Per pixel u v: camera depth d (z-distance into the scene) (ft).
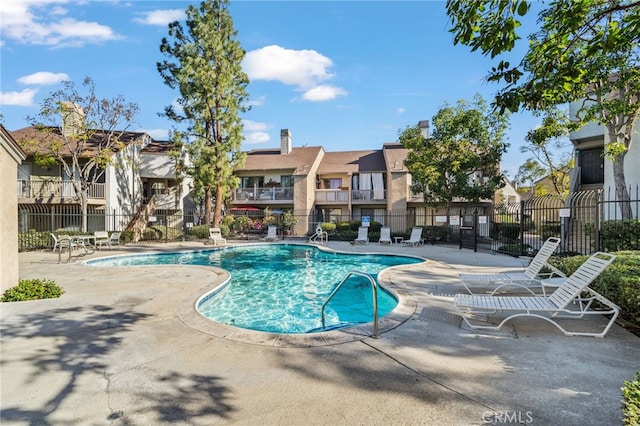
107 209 70.69
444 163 62.18
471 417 8.55
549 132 40.19
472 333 14.94
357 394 9.78
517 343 13.66
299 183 86.63
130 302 20.39
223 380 10.69
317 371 11.28
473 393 9.75
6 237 21.66
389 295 23.90
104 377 10.89
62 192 68.08
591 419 8.38
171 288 24.35
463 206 81.30
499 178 63.05
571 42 10.39
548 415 8.58
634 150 43.50
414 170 63.93
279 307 25.48
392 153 89.40
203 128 69.72
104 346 13.51
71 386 10.29
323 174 92.02
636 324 15.38
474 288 24.25
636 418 6.64
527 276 22.18
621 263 19.52
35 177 69.46
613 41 9.12
